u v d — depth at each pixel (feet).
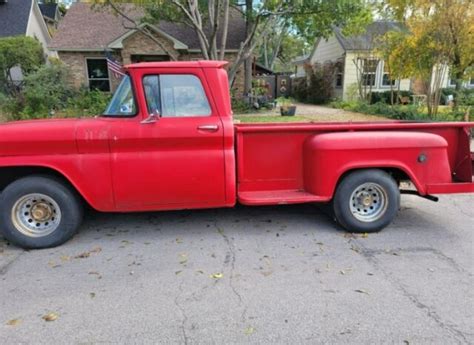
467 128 13.96
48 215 12.38
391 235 13.44
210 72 12.41
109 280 10.34
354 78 69.00
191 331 8.18
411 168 13.30
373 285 10.02
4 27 67.56
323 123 14.60
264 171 13.50
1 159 11.59
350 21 47.98
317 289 9.82
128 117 12.11
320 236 13.34
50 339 7.93
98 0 46.11
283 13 45.60
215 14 44.57
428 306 9.05
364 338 7.91
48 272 10.80
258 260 11.50
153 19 49.16
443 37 34.81
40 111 43.39
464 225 14.44
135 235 13.48
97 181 12.05
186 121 12.22
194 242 12.87
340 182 13.33
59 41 56.03
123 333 8.12
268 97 60.85
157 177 12.27
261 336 8.00
